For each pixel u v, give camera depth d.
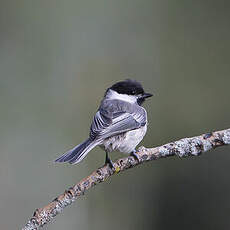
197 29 14.36
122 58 13.90
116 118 6.82
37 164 11.99
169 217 11.88
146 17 14.41
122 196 11.96
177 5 14.55
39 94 13.11
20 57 13.46
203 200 11.78
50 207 5.39
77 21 14.05
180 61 14.01
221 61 14.03
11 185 11.62
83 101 13.22
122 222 11.70
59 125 12.67
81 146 6.28
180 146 5.85
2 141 12.12
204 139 5.84
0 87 13.02
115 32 14.16
